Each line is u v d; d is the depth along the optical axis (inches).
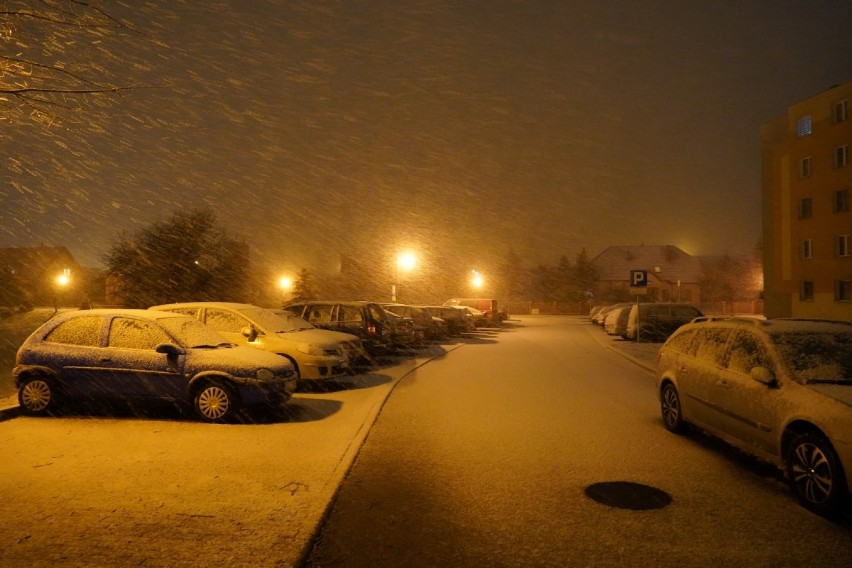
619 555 173.9
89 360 358.3
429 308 1234.6
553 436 326.6
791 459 223.6
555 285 3400.6
